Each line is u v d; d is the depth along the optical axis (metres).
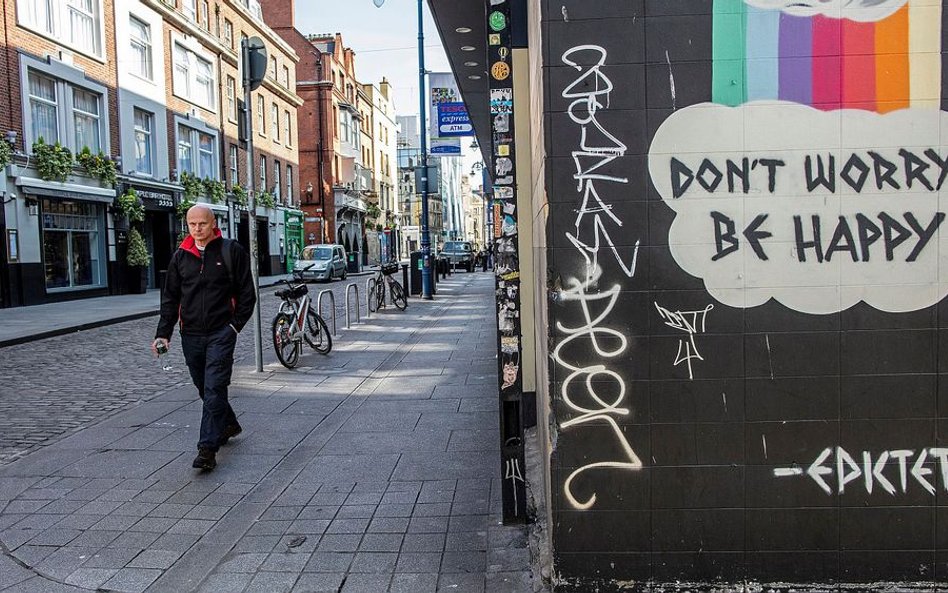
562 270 2.98
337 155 49.75
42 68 19.64
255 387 7.77
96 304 19.62
